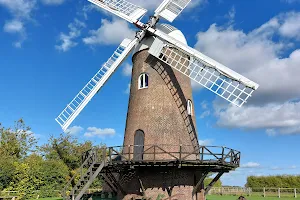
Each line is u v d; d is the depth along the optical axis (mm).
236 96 15227
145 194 14945
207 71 15805
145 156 15469
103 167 14891
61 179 33219
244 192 36031
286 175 44781
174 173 15000
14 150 38688
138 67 17234
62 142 43562
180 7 17562
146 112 16141
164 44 16344
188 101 17078
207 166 14484
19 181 29172
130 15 17375
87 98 16797
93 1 17891
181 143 15750
